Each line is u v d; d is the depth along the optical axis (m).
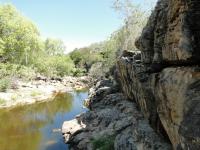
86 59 91.31
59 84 63.66
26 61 62.06
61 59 83.50
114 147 12.65
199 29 6.69
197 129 6.17
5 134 21.86
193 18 6.73
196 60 6.96
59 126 23.98
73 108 33.53
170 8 7.58
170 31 7.71
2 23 53.62
